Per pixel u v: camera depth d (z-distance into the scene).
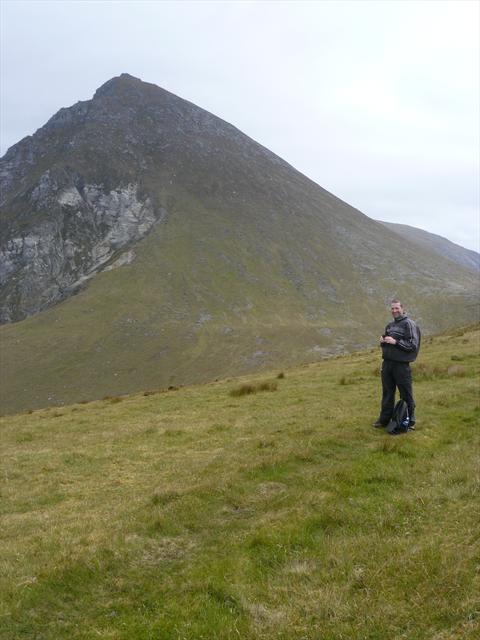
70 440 19.58
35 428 23.50
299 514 9.17
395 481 10.53
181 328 190.75
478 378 22.30
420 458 11.88
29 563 8.52
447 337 46.78
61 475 14.45
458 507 8.82
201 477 12.13
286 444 14.20
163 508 10.22
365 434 14.22
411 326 14.35
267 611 6.61
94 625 6.75
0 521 11.22
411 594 6.42
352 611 6.33
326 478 10.80
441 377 23.67
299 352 175.12
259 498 10.45
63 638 6.57
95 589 7.61
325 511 9.17
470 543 7.38
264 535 8.47
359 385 24.78
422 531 8.18
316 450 13.12
